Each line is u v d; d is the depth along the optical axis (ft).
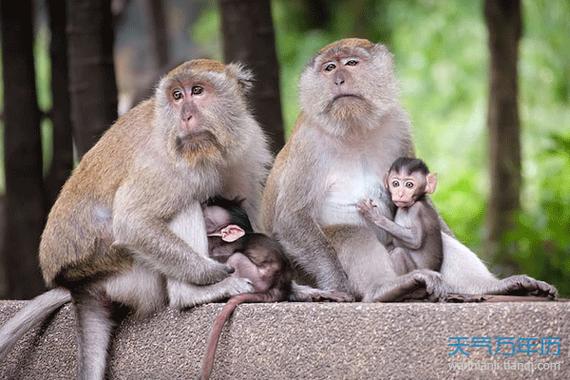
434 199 89.45
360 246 36.09
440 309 30.30
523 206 76.13
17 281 56.49
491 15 72.49
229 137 35.94
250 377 32.58
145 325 35.19
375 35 117.50
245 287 34.19
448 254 36.06
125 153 36.24
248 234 36.24
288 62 119.03
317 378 31.58
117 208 35.22
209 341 32.53
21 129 54.80
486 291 34.81
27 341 36.99
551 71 109.70
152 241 34.60
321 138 37.65
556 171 88.53
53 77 56.18
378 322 30.89
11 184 55.01
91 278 35.99
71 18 49.39
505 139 72.18
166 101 35.60
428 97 115.55
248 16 49.67
